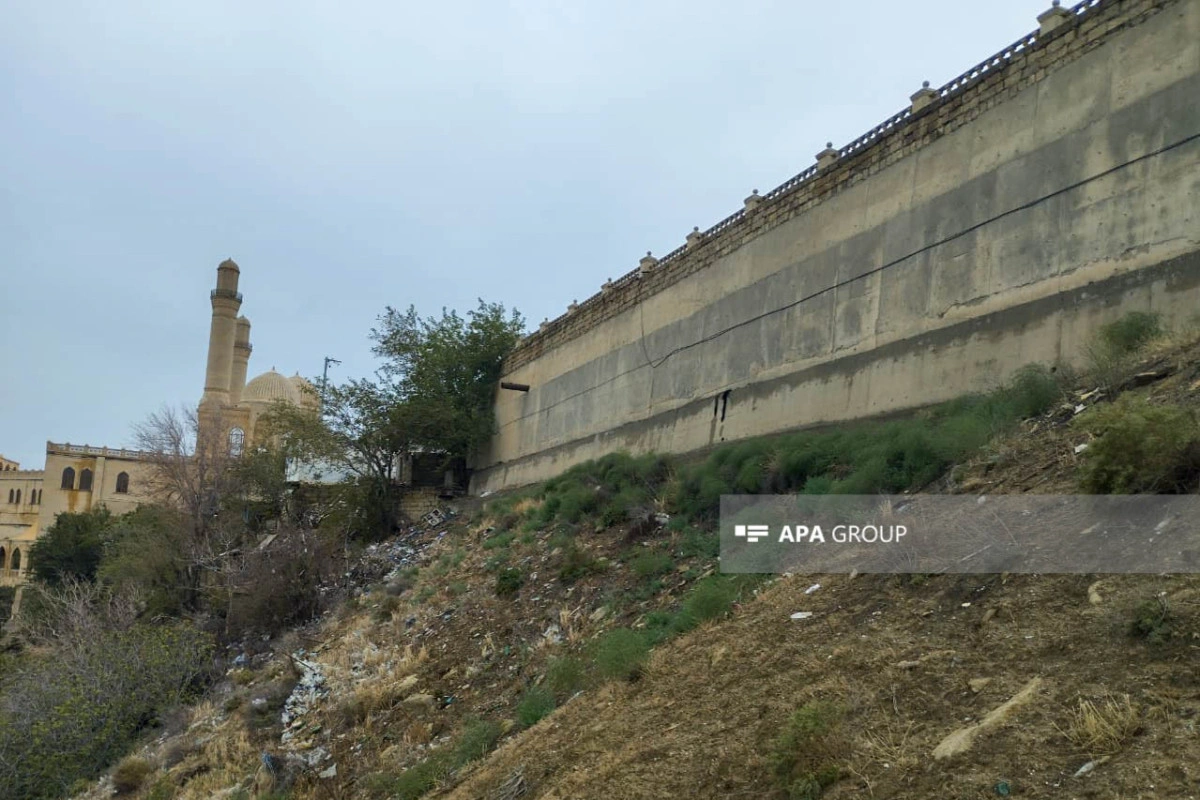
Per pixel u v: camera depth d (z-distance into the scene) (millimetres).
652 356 24203
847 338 16781
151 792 14797
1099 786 3994
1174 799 3736
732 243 21234
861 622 6820
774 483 14648
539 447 30547
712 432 20547
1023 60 13992
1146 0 12164
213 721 17375
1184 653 4602
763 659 7121
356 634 18594
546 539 19375
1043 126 13422
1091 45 12891
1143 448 6484
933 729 4984
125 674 20797
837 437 14406
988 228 14047
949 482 9633
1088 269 12242
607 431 25938
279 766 13078
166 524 32188
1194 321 10367
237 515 33375
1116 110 12305
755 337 19688
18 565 65625
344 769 12328
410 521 33031
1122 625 5039
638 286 25562
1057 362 12344
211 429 36188
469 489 36062
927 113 15758
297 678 17094
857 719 5395
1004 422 10570
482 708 12125
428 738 12086
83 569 46406
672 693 7598
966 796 4309
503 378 35000
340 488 35375
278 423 36438
